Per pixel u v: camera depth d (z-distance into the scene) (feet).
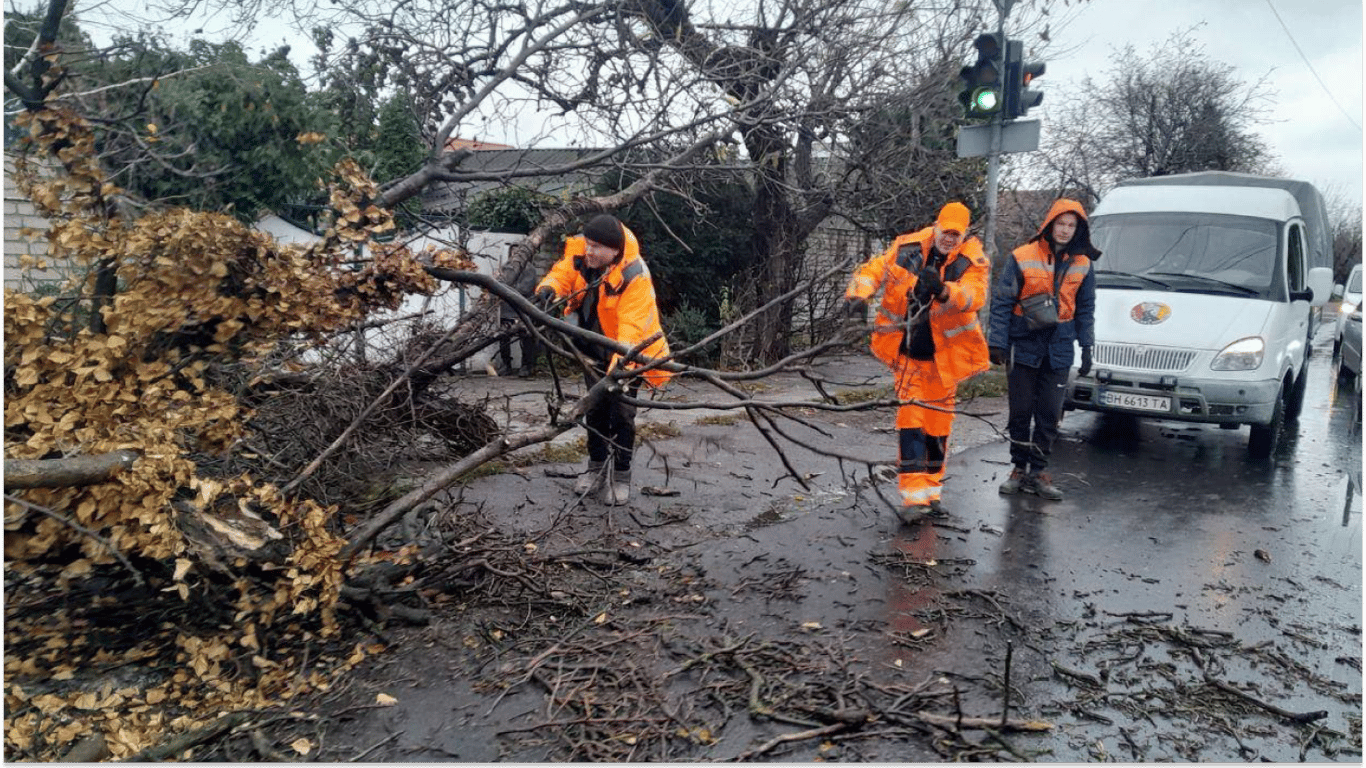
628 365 14.07
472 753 9.29
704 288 43.57
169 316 10.69
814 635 12.17
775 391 34.45
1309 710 10.45
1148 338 24.49
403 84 19.36
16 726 9.18
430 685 10.69
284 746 9.39
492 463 20.40
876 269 17.25
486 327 16.15
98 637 11.22
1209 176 36.88
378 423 14.75
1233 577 15.01
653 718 9.91
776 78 20.83
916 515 17.30
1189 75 66.80
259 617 11.12
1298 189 36.47
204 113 16.47
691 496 19.10
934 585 14.19
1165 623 12.98
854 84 22.68
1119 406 24.68
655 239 41.32
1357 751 9.56
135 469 9.75
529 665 11.09
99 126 12.64
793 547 15.89
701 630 12.28
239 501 10.77
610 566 14.56
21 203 21.26
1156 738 9.77
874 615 12.91
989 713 10.18
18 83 11.63
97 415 10.35
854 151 29.63
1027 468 20.42
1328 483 22.11
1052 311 18.71
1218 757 9.40
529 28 19.10
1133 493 20.75
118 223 10.86
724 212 43.06
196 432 11.19
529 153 21.42
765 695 10.39
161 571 10.76
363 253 13.02
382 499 14.57
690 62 20.34
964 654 11.73
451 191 22.66
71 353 10.41
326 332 12.34
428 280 12.59
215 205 16.76
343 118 19.97
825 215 40.27
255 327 11.48
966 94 29.22
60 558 10.16
